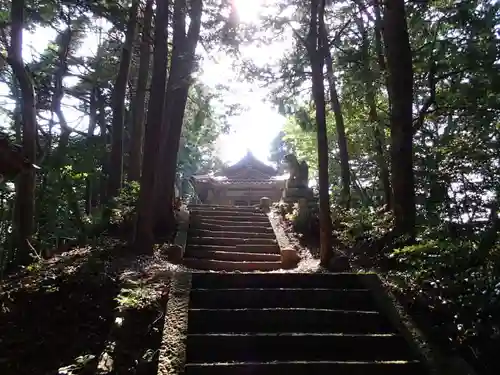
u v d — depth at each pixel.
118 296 5.07
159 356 4.13
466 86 9.21
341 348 4.63
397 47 8.09
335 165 17.14
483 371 4.25
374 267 7.16
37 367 4.55
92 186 12.86
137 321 4.73
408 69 8.05
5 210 9.04
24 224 7.67
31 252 7.58
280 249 9.59
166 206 10.34
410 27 10.60
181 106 10.59
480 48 9.20
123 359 4.21
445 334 4.66
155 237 9.55
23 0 7.97
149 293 5.17
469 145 8.05
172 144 10.47
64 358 4.62
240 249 9.73
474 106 9.12
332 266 7.35
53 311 5.28
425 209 8.25
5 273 7.18
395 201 7.80
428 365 4.25
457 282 5.02
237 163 26.47
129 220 9.25
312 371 4.19
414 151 10.11
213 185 23.86
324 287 5.80
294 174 12.87
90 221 9.66
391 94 8.18
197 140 19.53
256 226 11.25
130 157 12.40
